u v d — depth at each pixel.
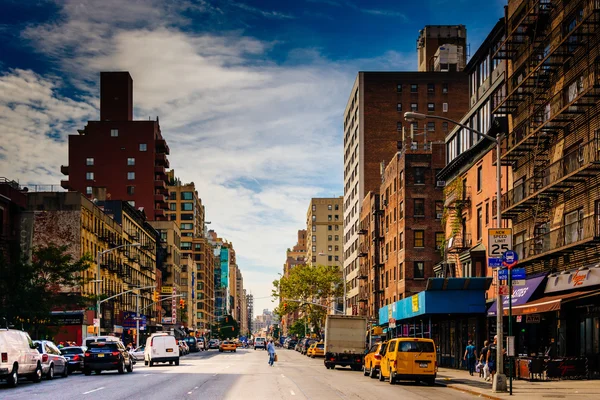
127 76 144.62
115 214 100.94
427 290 46.38
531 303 34.25
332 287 120.62
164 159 142.00
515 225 43.12
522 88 41.72
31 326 55.03
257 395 25.55
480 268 51.19
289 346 158.38
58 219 77.38
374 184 111.50
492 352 35.72
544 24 39.16
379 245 93.38
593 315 33.66
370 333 73.75
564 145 36.47
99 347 40.78
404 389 30.08
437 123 113.19
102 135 139.62
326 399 24.12
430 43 124.12
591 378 32.94
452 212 58.06
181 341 91.94
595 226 31.72
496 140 29.59
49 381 34.53
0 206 67.75
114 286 93.94
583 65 33.97
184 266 170.62
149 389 28.30
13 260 57.84
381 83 113.75
